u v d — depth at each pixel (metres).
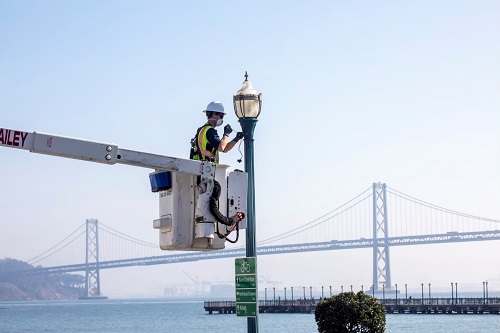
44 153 7.66
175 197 8.27
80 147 7.79
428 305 157.25
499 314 156.88
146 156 8.02
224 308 191.12
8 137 7.52
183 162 8.14
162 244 8.45
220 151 9.24
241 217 8.47
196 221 8.24
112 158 7.89
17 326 157.38
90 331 135.12
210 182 8.23
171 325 145.75
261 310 173.00
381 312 32.22
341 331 31.47
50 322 174.12
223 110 9.33
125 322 166.00
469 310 156.00
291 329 118.69
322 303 32.34
